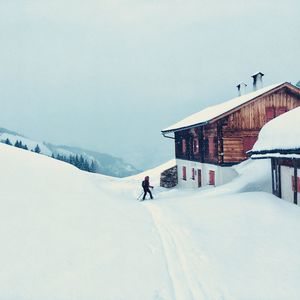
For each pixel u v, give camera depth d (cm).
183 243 877
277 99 2489
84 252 698
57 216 850
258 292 609
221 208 1341
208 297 582
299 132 1351
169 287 611
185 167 3189
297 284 646
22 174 1112
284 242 894
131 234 884
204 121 2434
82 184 1338
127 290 584
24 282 546
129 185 3195
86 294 553
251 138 2469
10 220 741
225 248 842
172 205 1523
